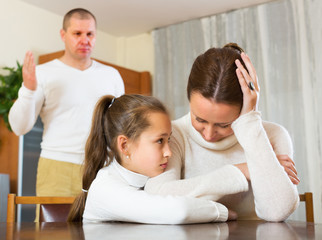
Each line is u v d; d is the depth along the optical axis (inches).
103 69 96.3
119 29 185.0
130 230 24.5
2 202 116.0
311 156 143.3
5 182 117.5
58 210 49.6
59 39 163.9
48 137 88.2
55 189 85.4
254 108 39.3
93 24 92.9
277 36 153.5
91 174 42.8
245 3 158.7
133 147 40.2
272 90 152.1
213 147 45.1
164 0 155.3
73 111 89.1
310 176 142.4
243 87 38.1
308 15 148.2
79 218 43.1
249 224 30.7
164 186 38.2
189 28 173.0
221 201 43.2
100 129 43.1
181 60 174.1
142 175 40.4
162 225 29.5
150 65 188.2
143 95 42.8
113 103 42.9
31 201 47.3
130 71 173.8
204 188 36.8
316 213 140.1
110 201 34.5
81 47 90.3
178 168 43.4
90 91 91.5
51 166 86.4
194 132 45.6
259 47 157.1
